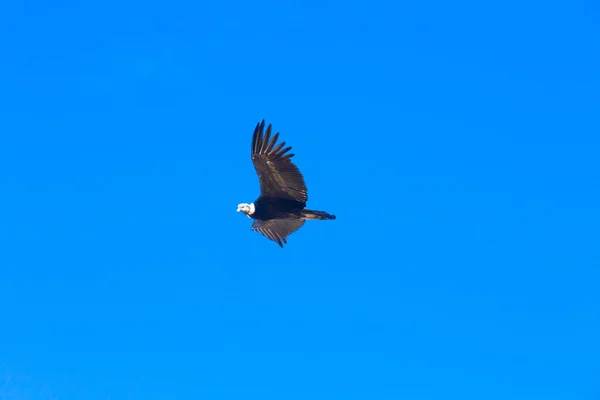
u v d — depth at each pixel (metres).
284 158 26.66
